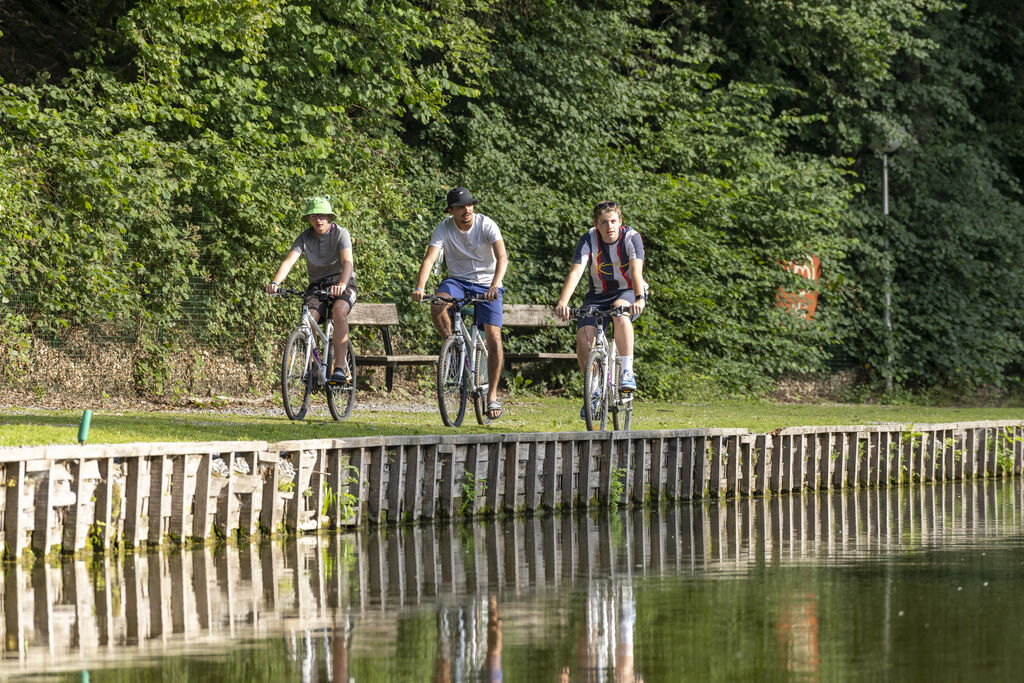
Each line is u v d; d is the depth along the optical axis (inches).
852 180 1499.8
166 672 254.5
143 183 794.8
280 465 485.4
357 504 513.0
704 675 246.4
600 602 330.6
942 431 852.0
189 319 847.1
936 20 1551.4
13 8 1012.5
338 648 276.4
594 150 1178.6
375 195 954.1
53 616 317.1
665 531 507.5
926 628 290.4
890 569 388.2
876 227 1456.7
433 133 1101.7
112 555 428.1
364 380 957.8
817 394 1389.0
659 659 260.8
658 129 1328.7
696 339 1176.8
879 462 798.5
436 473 540.1
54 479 416.8
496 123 1110.4
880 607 317.7
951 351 1462.8
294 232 884.6
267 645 280.4
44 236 750.5
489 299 630.5
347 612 321.1
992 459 901.2
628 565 402.3
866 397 1413.6
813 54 1434.5
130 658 268.7
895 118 1464.1
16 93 783.7
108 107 813.9
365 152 965.8
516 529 513.0
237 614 319.0
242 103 900.0
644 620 304.2
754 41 1429.6
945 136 1558.8
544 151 1145.4
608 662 259.1
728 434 681.0
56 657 270.4
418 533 498.0
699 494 660.7
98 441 476.7
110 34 908.6
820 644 273.3
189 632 296.7
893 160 1497.3
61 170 772.0
